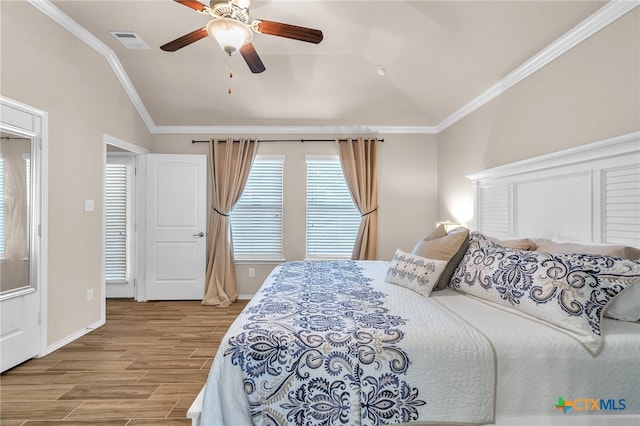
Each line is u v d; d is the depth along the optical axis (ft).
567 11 6.40
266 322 4.72
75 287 9.47
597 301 4.43
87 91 9.88
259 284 14.29
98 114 10.42
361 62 10.90
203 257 13.87
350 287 6.98
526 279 5.16
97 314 10.49
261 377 4.02
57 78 8.69
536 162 7.53
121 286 14.02
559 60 7.25
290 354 4.08
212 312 12.26
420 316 5.02
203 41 9.98
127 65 11.16
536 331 4.39
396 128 14.24
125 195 13.85
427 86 11.28
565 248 5.98
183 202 13.82
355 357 4.07
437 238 8.11
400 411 3.97
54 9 8.36
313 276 8.14
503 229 9.06
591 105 6.43
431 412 3.98
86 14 8.70
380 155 14.35
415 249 7.78
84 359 8.21
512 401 4.02
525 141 8.45
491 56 8.51
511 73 8.68
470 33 8.12
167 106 13.09
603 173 5.91
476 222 10.39
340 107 13.11
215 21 6.04
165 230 13.76
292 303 5.68
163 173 13.73
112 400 6.43
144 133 13.57
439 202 14.10
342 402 3.97
